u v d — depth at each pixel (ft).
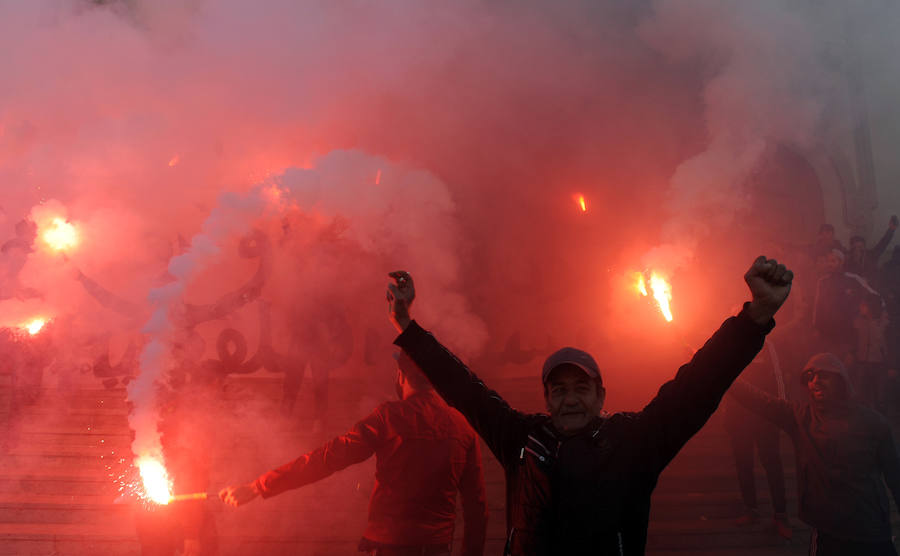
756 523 16.67
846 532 11.00
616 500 5.99
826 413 11.42
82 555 16.12
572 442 6.30
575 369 6.47
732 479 18.86
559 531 6.06
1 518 17.44
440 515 9.52
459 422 9.90
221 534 16.38
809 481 11.46
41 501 17.67
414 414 9.66
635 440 6.17
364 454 9.46
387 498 9.51
